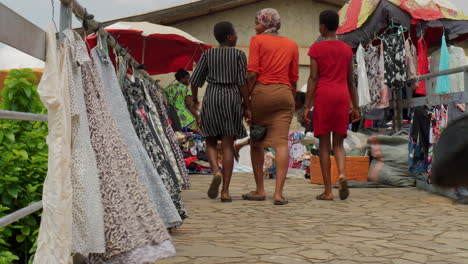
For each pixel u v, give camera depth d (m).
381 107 8.29
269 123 5.99
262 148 6.25
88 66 2.88
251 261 3.26
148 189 3.25
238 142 10.26
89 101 2.79
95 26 3.23
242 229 4.35
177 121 9.55
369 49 8.41
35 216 3.58
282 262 3.22
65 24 2.70
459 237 3.97
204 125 5.95
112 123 2.89
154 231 2.74
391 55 8.12
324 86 6.16
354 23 8.37
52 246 2.27
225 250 3.56
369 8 8.29
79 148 2.56
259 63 5.98
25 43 2.12
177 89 10.60
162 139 4.34
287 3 14.71
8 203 3.32
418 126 7.03
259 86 5.97
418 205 5.73
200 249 3.60
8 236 3.39
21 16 2.08
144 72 5.07
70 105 2.55
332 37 6.33
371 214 5.11
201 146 11.12
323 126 6.12
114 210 2.64
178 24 14.33
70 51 2.65
